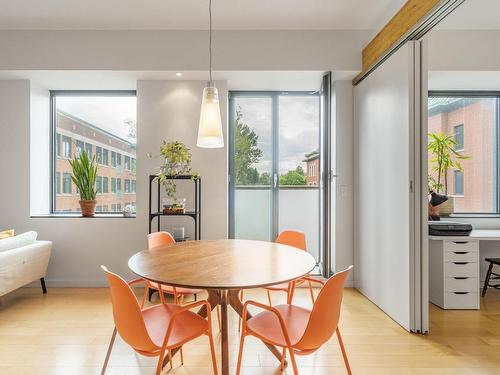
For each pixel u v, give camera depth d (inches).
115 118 162.1
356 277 145.3
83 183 148.2
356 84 145.4
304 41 138.2
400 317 105.0
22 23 131.0
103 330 101.0
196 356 85.7
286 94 165.0
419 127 99.3
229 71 138.1
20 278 119.8
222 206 147.1
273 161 164.4
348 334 98.7
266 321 66.4
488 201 156.6
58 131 162.2
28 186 144.5
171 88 146.6
